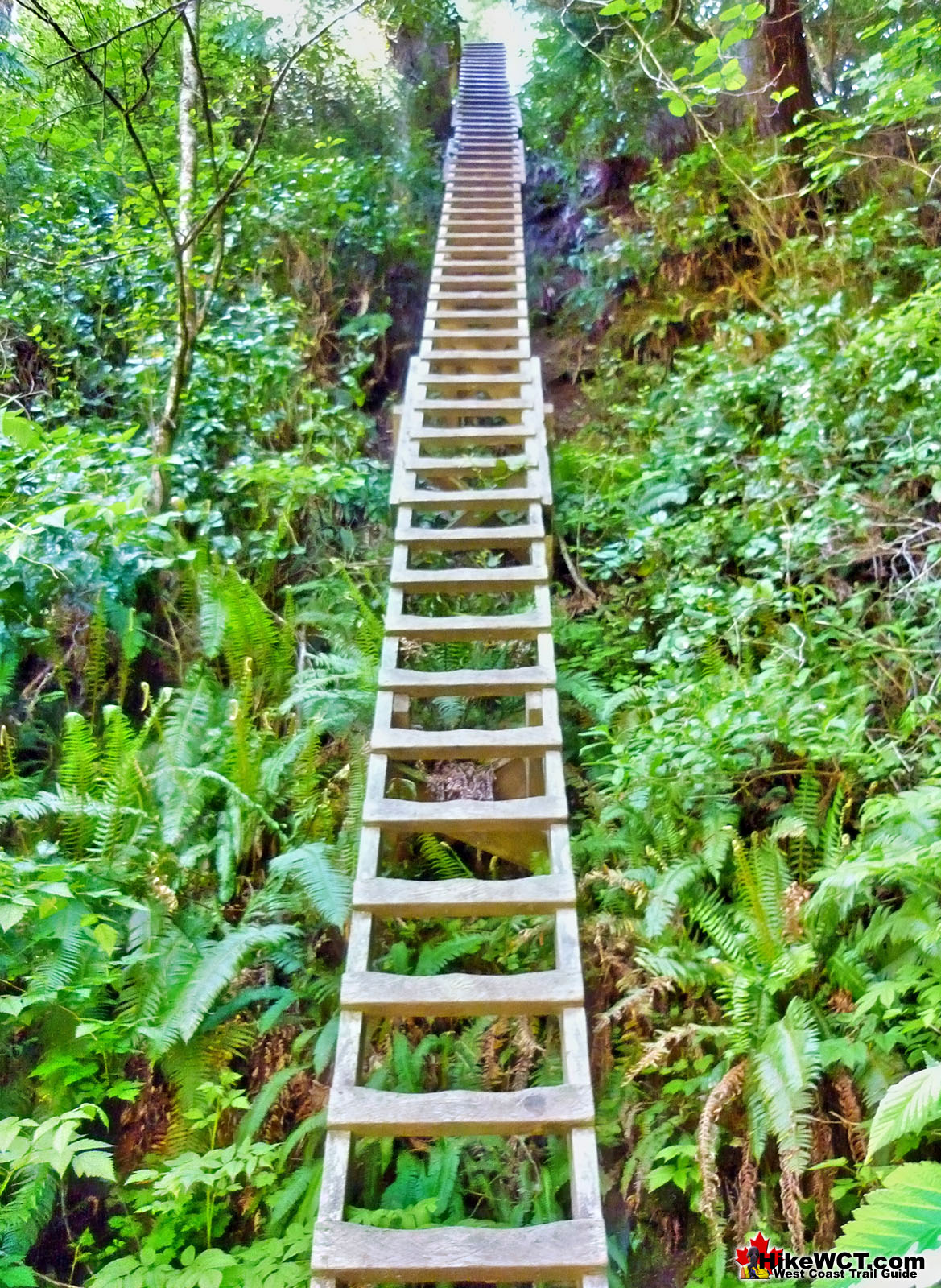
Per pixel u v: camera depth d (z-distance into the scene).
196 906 2.53
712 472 3.69
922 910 1.95
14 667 2.94
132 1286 1.79
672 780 2.49
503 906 2.07
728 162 5.00
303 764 2.76
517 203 6.34
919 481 3.14
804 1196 1.86
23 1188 1.98
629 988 2.23
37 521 2.68
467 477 3.75
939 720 2.48
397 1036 2.18
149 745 2.99
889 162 4.71
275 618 3.46
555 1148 2.04
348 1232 1.53
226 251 4.86
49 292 4.53
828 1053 1.84
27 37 5.20
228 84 6.00
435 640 2.90
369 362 5.07
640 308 5.57
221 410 4.08
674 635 3.04
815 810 2.39
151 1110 2.28
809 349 3.57
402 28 7.52
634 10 3.25
